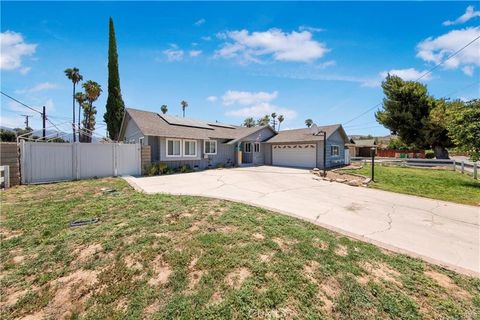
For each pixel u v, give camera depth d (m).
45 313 2.28
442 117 21.06
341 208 6.50
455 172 15.45
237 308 2.35
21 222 4.47
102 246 3.54
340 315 2.33
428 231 4.86
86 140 21.98
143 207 5.61
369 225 5.14
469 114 10.81
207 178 11.88
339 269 3.12
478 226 5.19
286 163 20.47
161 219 4.75
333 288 2.73
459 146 11.52
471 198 8.06
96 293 2.54
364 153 38.50
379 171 15.88
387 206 6.86
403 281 2.94
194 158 16.64
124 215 5.00
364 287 2.77
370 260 3.43
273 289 2.64
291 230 4.41
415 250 3.93
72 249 3.46
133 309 2.31
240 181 11.05
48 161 9.58
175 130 15.88
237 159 19.97
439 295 2.70
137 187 8.55
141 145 12.75
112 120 22.92
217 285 2.69
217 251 3.43
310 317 2.28
